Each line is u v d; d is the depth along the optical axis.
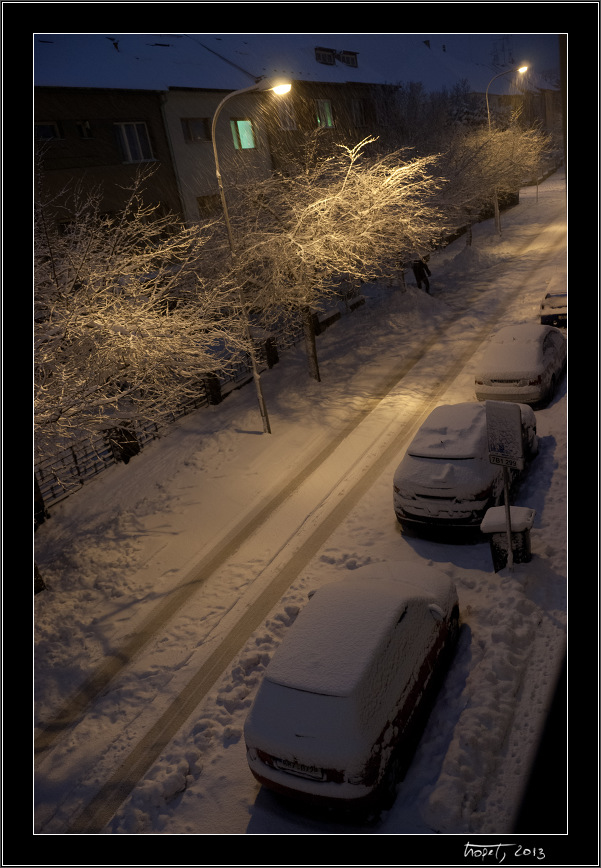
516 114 42.00
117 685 8.52
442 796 5.79
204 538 11.75
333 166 19.84
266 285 16.81
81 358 10.91
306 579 9.95
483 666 7.27
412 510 10.02
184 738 7.42
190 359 12.40
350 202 16.59
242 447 15.18
